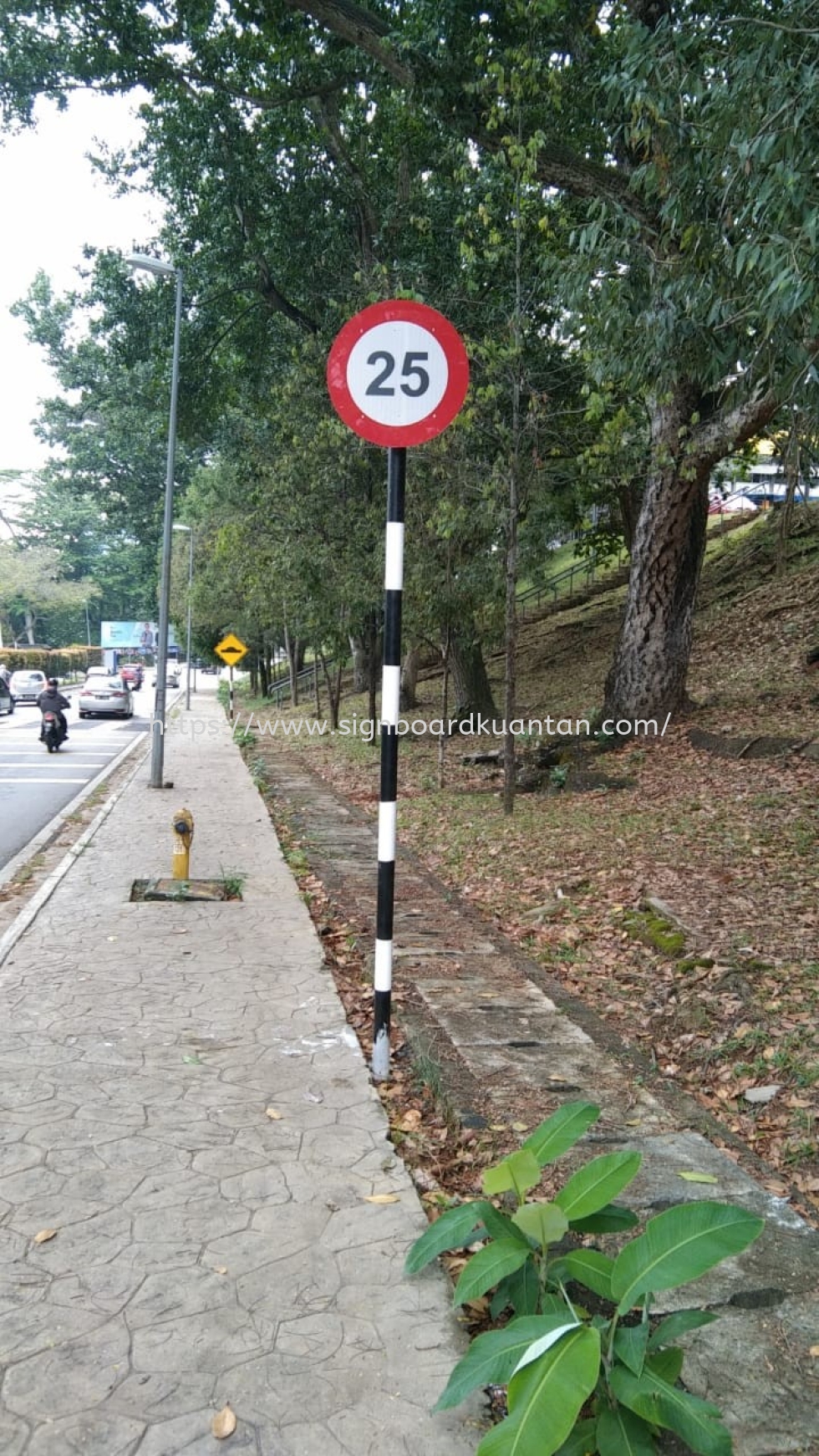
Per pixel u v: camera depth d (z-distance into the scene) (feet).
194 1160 12.23
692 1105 14.92
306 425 60.08
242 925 24.35
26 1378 8.41
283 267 63.10
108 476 173.47
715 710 48.01
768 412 38.83
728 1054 16.61
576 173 37.06
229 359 71.15
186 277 63.26
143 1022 17.21
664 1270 7.70
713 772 39.55
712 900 24.48
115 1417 8.02
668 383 24.86
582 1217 8.97
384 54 39.55
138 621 357.82
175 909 26.09
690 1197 11.88
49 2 48.11
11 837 41.45
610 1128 13.88
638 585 47.60
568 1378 6.97
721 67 19.44
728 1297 9.95
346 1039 16.63
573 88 35.24
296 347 63.87
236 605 127.65
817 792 34.12
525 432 37.83
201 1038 16.52
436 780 50.55
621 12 32.19
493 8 35.76
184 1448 7.70
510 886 28.71
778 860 27.27
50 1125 13.12
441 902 28.02
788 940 21.12
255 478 80.12
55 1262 10.05
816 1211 12.01
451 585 46.03
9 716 120.98
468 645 52.54
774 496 110.11
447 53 36.68
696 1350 9.11
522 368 37.58
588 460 34.50
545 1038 17.47
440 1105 14.21
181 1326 9.13
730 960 20.13
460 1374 7.64
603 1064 16.30
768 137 16.92
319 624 66.28
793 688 49.80
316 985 19.56
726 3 29.81
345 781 55.67
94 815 47.14
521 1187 9.12
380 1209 11.19
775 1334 9.37
